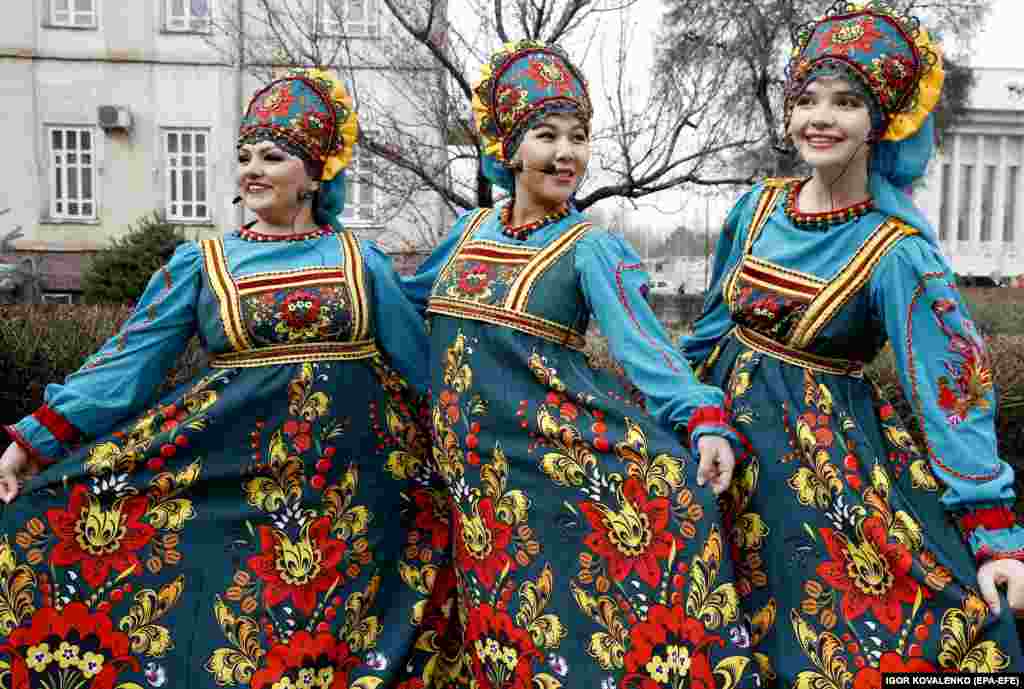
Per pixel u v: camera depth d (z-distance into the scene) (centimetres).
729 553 207
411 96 688
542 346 222
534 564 217
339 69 564
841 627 202
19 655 223
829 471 206
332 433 231
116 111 1230
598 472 213
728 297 229
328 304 231
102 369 231
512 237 231
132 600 226
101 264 893
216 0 1077
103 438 231
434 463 249
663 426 214
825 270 212
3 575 224
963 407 198
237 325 229
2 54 1252
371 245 249
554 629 213
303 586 227
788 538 210
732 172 661
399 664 234
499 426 222
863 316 211
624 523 211
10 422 318
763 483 213
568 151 224
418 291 254
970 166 3709
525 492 219
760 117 652
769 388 217
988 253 3719
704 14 609
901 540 201
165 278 237
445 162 586
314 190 244
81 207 1290
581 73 235
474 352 226
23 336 332
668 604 204
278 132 235
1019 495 305
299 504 229
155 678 223
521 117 225
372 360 241
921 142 215
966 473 194
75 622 224
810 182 225
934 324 201
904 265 204
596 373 232
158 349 235
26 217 1280
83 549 226
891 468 213
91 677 224
